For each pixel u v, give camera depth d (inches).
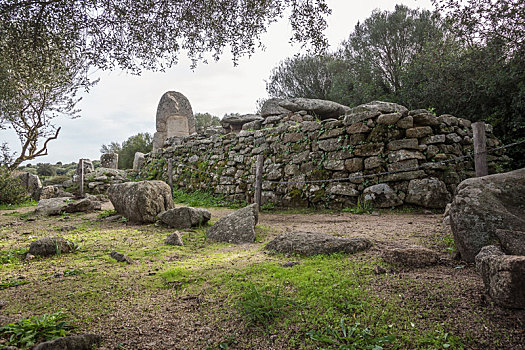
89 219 257.8
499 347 62.8
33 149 443.2
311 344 68.9
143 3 141.9
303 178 302.8
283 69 747.4
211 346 70.1
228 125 539.5
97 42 145.6
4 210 345.1
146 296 95.3
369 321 74.7
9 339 67.1
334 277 99.1
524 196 101.7
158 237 180.5
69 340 65.1
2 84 158.4
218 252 148.1
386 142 259.3
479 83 370.9
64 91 296.4
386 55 616.1
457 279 90.4
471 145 267.1
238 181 373.4
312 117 439.5
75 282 106.4
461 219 104.9
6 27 130.0
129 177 565.3
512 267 70.1
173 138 573.9
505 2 331.9
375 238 149.3
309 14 149.1
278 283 97.7
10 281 107.7
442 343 65.2
